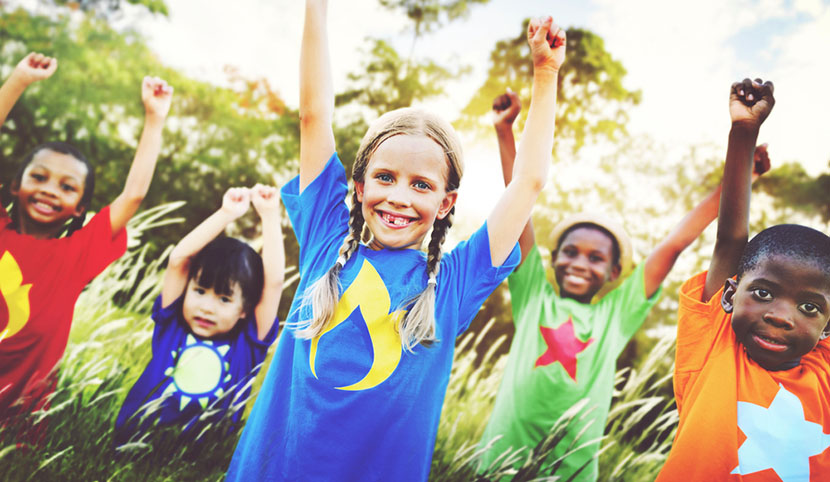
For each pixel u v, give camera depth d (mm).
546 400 3074
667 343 3391
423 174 1922
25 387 2621
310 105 2102
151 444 2605
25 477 2285
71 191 2787
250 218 4953
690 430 2047
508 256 2061
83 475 2385
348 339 1873
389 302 1906
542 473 2818
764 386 2043
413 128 1964
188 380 2797
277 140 5281
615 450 3498
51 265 2721
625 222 4988
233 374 2877
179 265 2891
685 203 4992
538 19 2008
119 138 5145
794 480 1947
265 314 2928
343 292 1932
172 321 2908
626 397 3365
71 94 5129
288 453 1829
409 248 2018
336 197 2129
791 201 5012
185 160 5039
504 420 3113
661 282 3189
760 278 2014
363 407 1819
